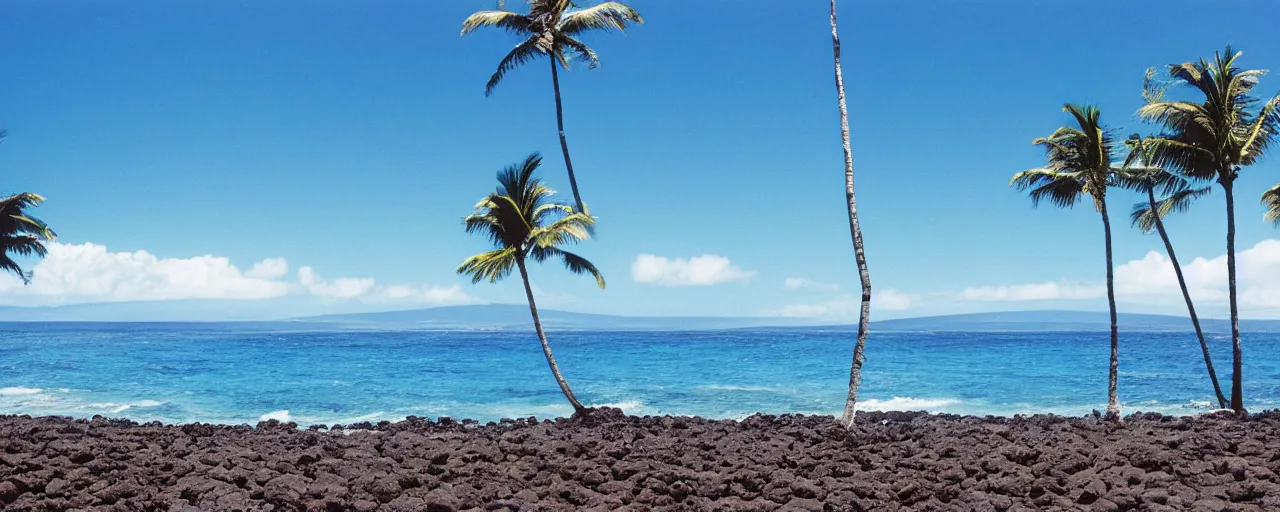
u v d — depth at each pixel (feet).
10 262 117.19
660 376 189.57
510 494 55.67
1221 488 53.36
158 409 126.93
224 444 73.20
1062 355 279.08
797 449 71.61
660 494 56.08
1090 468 60.59
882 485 56.70
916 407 129.29
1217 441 69.21
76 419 98.37
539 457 68.23
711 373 198.70
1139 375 185.47
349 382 172.65
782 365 228.63
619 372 202.18
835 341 477.36
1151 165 98.27
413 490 56.80
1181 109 93.81
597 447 72.84
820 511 51.31
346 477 60.49
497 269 100.58
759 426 91.20
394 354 296.30
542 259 101.19
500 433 85.30
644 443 75.46
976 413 121.90
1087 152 89.51
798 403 135.44
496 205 96.53
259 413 122.93
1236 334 100.17
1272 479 55.67
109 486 54.95
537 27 115.03
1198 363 228.22
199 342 442.50
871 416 102.06
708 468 63.46
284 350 332.19
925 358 261.44
